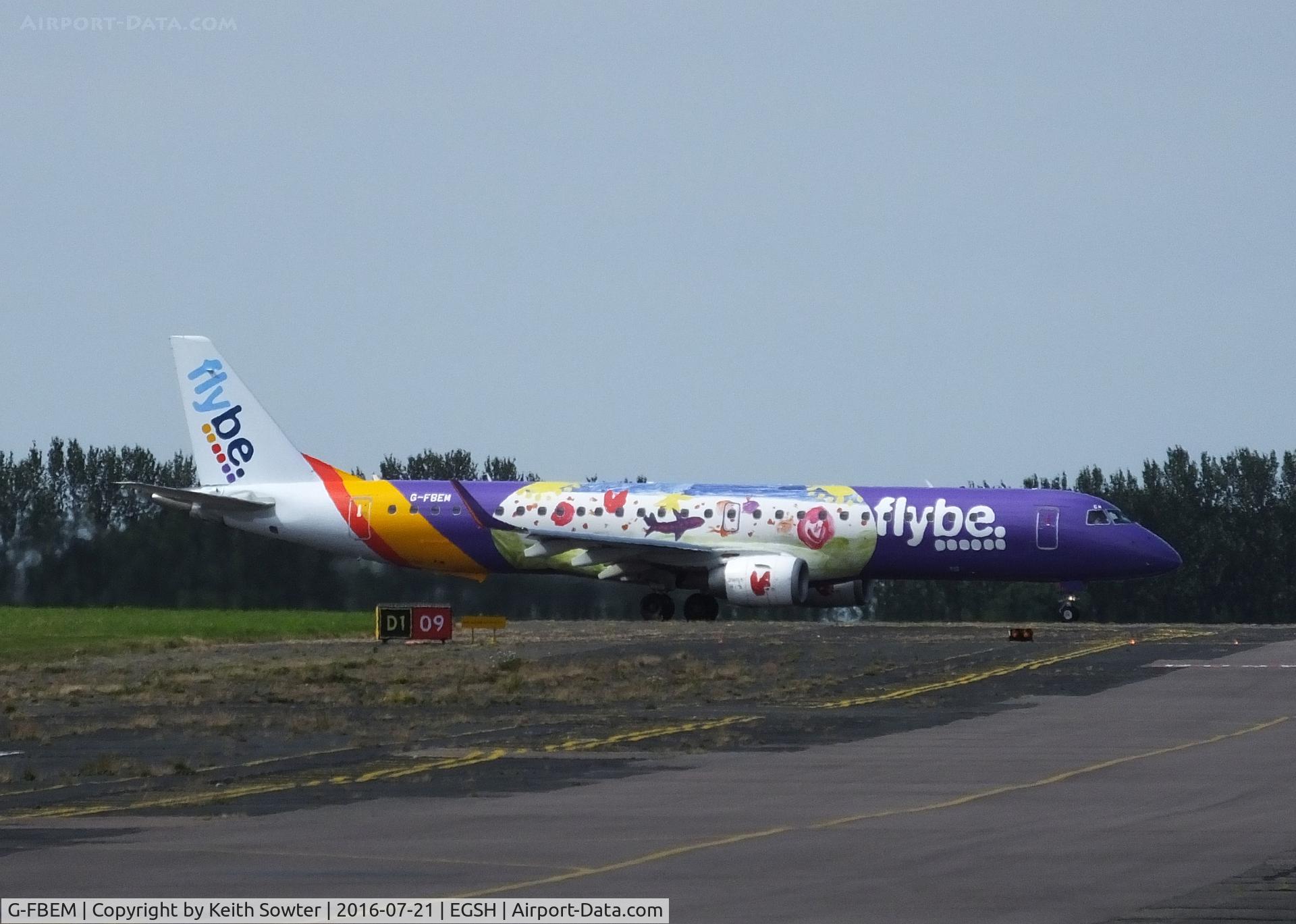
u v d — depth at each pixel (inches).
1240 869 2568.9
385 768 3779.5
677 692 5575.8
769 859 2652.6
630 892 2418.8
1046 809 3157.0
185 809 3201.3
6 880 2516.0
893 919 2236.7
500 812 3134.8
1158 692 5492.1
